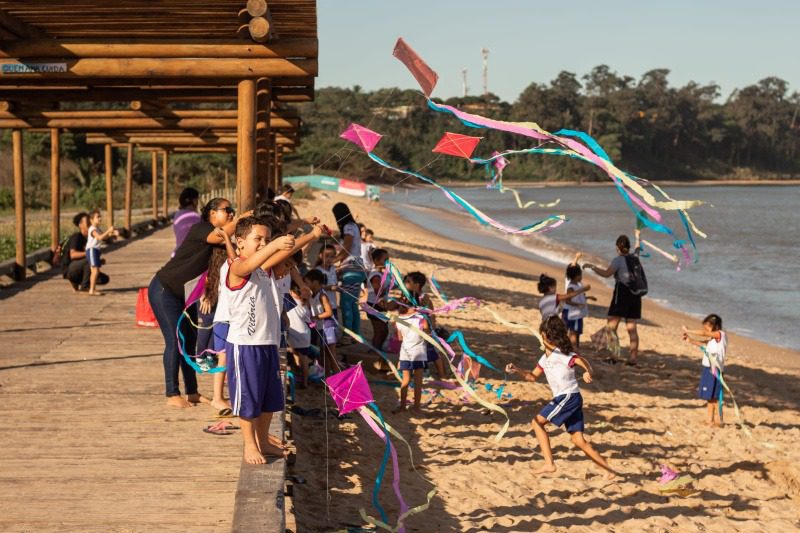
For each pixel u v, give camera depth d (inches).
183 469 217.2
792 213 3225.9
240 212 354.6
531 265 1253.1
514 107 6875.0
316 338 388.2
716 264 1336.1
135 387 296.2
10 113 627.8
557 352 298.5
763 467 344.8
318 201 2573.8
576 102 7337.6
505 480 299.9
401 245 1330.0
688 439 379.6
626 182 184.5
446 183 4776.1
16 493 200.4
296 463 288.4
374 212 2426.2
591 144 190.5
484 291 849.5
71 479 209.6
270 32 320.2
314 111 3722.9
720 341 400.5
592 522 268.1
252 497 191.5
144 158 2359.7
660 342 635.5
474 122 194.9
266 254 195.5
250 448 211.6
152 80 387.9
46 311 460.8
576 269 507.5
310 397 376.5
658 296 989.2
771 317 853.8
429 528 248.1
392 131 3577.8
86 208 1987.0
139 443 236.7
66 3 304.3
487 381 446.9
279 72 344.2
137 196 2080.5
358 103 4047.7
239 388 206.1
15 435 242.4
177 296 266.1
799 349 693.9
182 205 320.8
